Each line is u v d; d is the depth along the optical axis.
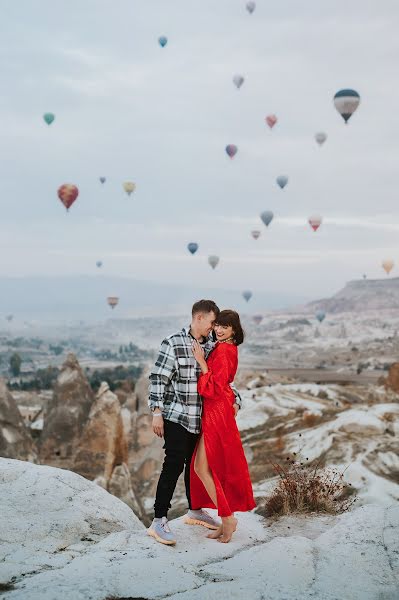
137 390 42.28
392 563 5.67
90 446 27.84
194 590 5.18
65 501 7.39
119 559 5.80
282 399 36.69
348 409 34.16
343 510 7.95
